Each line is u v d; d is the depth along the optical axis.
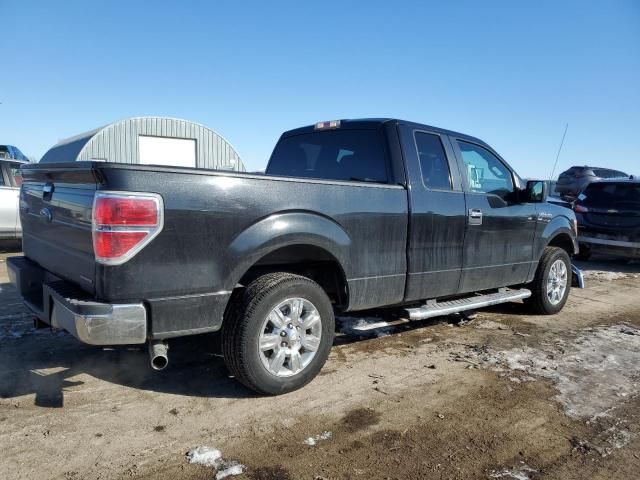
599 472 3.05
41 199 4.12
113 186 3.12
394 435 3.39
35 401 3.70
